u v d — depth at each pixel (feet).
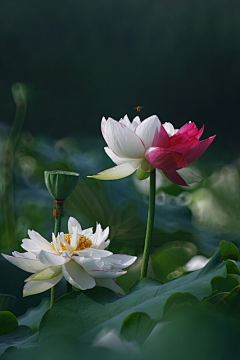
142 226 11.63
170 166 6.76
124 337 6.23
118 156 6.94
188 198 13.46
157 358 5.76
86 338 6.26
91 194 11.82
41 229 12.62
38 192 13.73
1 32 50.85
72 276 6.61
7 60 50.85
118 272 6.59
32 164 13.87
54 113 51.16
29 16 51.88
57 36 52.80
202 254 10.89
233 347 5.74
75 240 6.68
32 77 51.44
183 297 6.40
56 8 52.70
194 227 12.14
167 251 8.96
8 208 11.09
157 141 6.81
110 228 11.95
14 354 6.29
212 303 6.48
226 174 13.08
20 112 10.85
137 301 6.50
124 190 12.76
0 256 10.53
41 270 6.68
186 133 6.78
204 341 5.76
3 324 6.79
